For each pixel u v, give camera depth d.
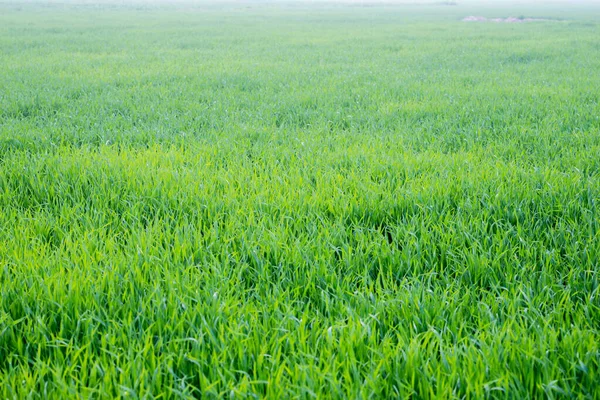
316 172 5.45
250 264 3.62
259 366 2.43
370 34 30.17
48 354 2.65
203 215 4.42
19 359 2.55
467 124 7.93
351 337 2.59
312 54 19.11
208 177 5.29
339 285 3.29
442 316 2.88
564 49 19.80
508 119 8.08
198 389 2.32
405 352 2.48
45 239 3.97
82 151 6.21
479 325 2.76
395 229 4.10
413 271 3.52
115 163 5.62
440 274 3.40
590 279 3.34
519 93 10.42
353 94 10.59
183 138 7.06
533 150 6.49
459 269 3.48
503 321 2.90
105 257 3.51
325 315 3.03
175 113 8.93
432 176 5.24
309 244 3.74
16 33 29.78
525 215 4.29
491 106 9.18
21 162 5.64
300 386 2.28
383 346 2.56
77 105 9.54
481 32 31.53
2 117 8.66
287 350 2.63
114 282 3.18
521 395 2.27
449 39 26.34
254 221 4.14
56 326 2.83
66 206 4.53
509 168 5.49
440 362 2.45
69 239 3.73
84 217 4.34
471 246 3.68
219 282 3.21
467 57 17.86
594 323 2.82
